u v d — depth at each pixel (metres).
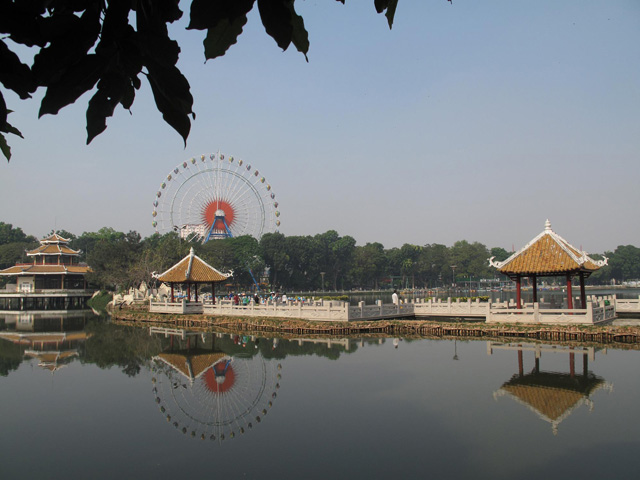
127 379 25.41
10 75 2.47
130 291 81.44
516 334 37.22
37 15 2.45
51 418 18.81
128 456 14.93
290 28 2.55
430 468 13.57
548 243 40.75
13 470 13.88
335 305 48.84
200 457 14.73
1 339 41.53
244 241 127.62
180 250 86.06
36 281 96.31
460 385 22.38
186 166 82.31
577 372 24.55
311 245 147.25
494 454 14.41
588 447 14.75
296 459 14.48
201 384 24.06
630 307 46.53
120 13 2.55
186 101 2.69
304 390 22.17
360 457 14.45
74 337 42.69
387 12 3.02
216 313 54.34
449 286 183.88
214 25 2.50
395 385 22.59
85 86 2.60
